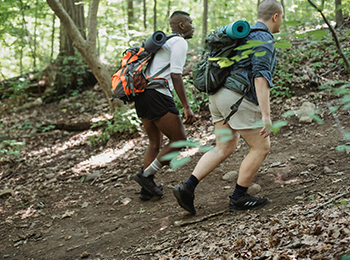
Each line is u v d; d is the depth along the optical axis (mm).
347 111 4113
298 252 1854
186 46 3180
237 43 2477
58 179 4621
